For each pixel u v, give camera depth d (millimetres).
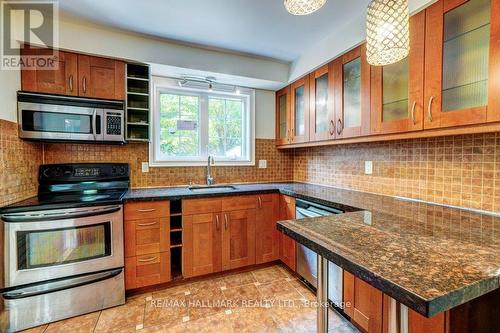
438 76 1408
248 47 2439
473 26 1265
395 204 1727
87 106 2084
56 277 1764
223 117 3055
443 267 713
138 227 2070
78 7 1798
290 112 2902
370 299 1483
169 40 2297
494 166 1437
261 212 2535
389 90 1729
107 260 1923
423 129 1493
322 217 1302
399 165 1986
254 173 3148
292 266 2393
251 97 3117
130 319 1791
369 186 2252
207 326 1716
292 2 1096
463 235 1017
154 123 2646
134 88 2389
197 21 1979
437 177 1727
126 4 1758
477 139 1514
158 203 2135
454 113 1333
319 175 2891
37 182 2109
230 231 2412
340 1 1718
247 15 1894
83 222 1828
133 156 2549
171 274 2270
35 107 1901
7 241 1631
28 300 1684
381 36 950
